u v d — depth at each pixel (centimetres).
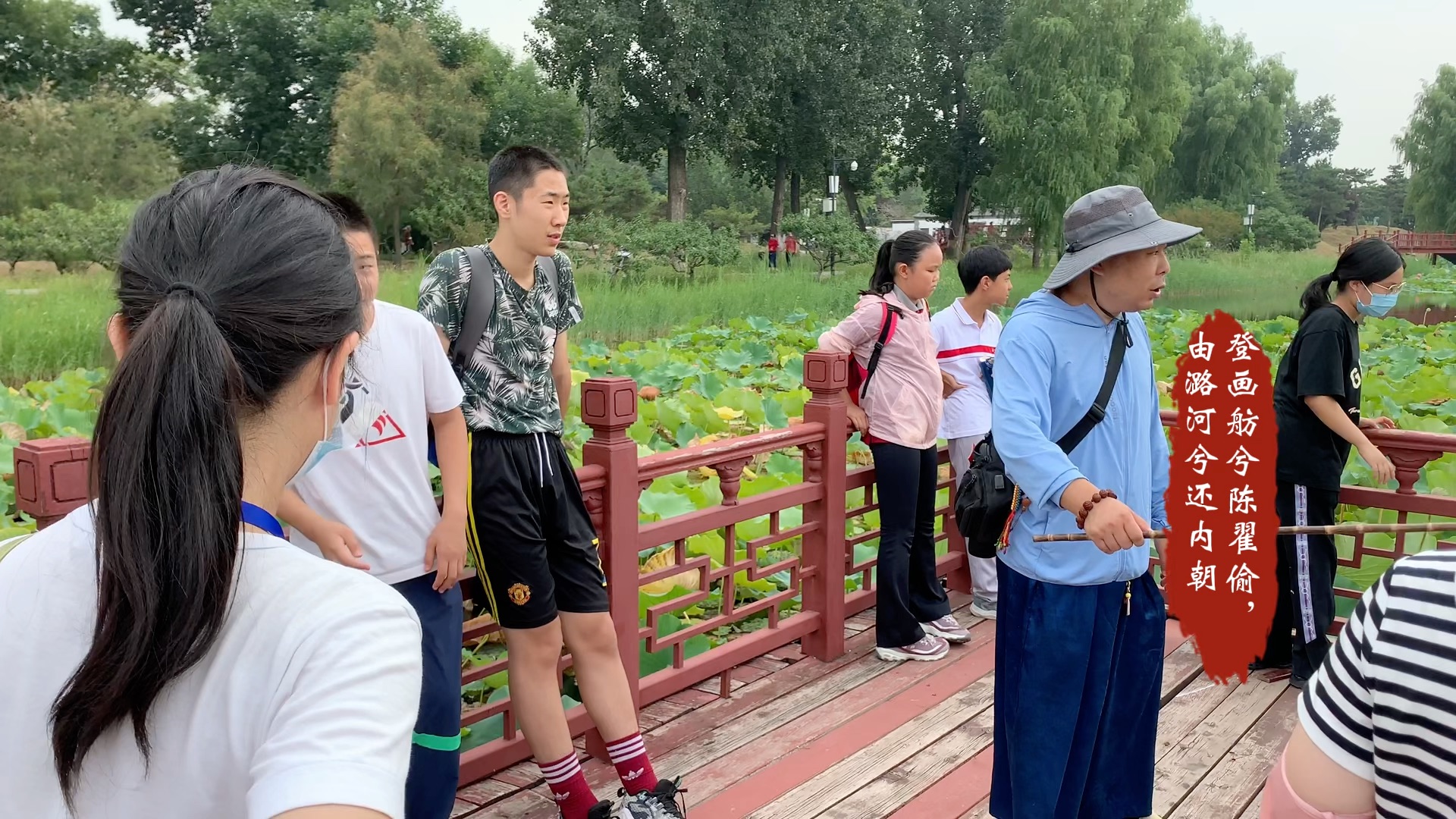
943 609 377
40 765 76
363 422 201
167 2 3441
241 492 76
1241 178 4806
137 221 82
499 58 3372
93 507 82
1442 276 3192
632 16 2567
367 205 2595
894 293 359
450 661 215
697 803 265
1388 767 83
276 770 71
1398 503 340
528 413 236
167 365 74
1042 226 3241
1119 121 3094
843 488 361
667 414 583
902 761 289
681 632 316
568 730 250
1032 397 211
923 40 3556
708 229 2327
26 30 2914
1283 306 2627
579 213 3039
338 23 3084
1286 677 349
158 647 72
